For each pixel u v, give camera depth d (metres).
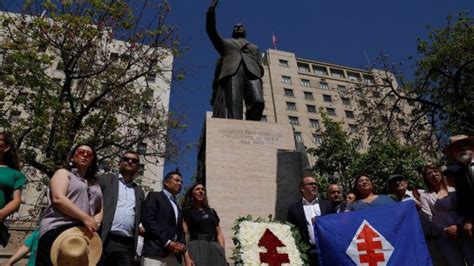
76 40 14.21
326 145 21.67
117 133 16.14
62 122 14.05
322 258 5.14
